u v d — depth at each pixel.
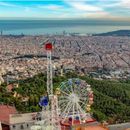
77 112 152.25
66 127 145.75
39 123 134.50
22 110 182.75
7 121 153.38
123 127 171.75
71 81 158.12
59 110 144.25
